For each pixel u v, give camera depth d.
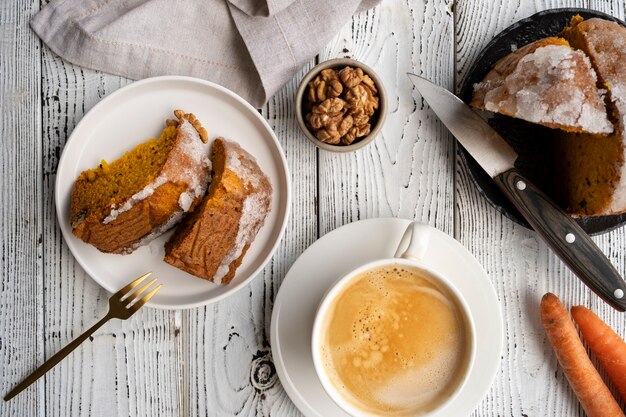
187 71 0.54
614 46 0.50
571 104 0.49
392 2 0.56
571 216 0.54
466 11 0.57
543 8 0.57
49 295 0.54
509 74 0.51
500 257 0.57
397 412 0.50
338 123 0.51
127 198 0.50
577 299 0.57
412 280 0.51
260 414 0.55
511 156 0.53
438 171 0.56
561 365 0.56
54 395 0.55
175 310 0.55
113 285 0.53
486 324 0.53
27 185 0.54
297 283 0.52
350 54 0.56
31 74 0.54
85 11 0.54
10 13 0.54
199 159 0.52
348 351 0.51
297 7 0.53
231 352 0.55
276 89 0.54
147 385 0.55
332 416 0.53
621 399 0.57
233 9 0.53
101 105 0.52
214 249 0.51
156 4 0.53
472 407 0.53
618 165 0.50
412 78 0.54
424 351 0.51
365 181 0.56
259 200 0.52
